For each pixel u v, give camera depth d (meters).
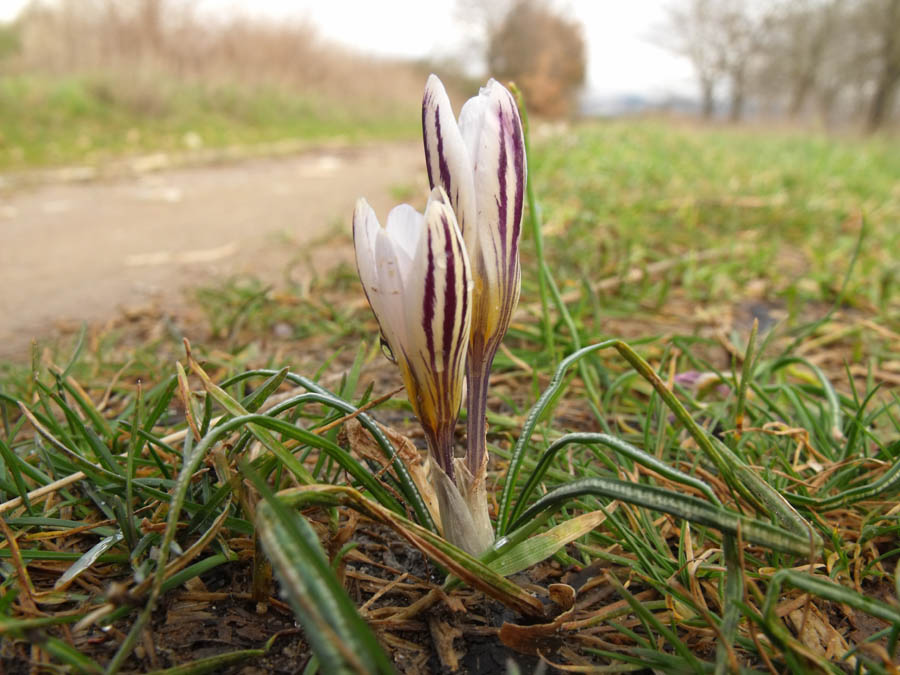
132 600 0.08
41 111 0.90
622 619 0.11
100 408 0.17
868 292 0.29
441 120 0.09
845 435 0.16
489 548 0.10
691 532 0.13
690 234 0.38
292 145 1.05
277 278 0.33
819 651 0.10
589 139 0.85
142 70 1.07
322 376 0.21
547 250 0.34
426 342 0.09
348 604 0.07
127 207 0.55
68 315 0.28
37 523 0.12
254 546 0.11
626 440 0.16
